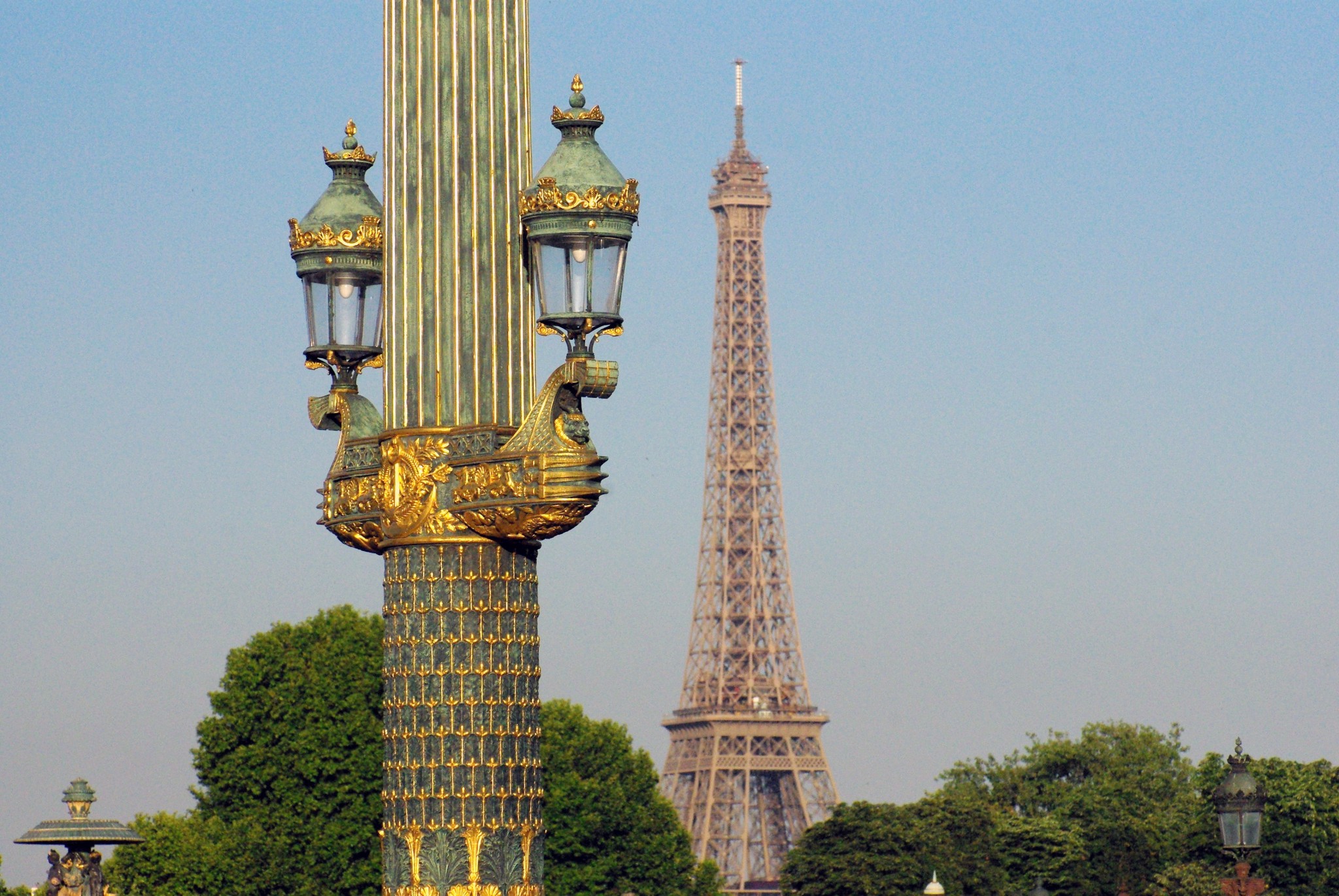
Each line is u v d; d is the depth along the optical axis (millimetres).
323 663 159000
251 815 156250
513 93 36375
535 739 35719
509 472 34438
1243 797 51375
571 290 34500
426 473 35344
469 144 35875
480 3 36156
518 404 35906
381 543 36406
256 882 152000
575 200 34219
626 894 182625
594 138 35219
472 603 35188
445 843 34844
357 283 38375
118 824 46250
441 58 35938
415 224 35875
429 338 35656
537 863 35500
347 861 156000
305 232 38219
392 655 35562
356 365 38750
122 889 152125
